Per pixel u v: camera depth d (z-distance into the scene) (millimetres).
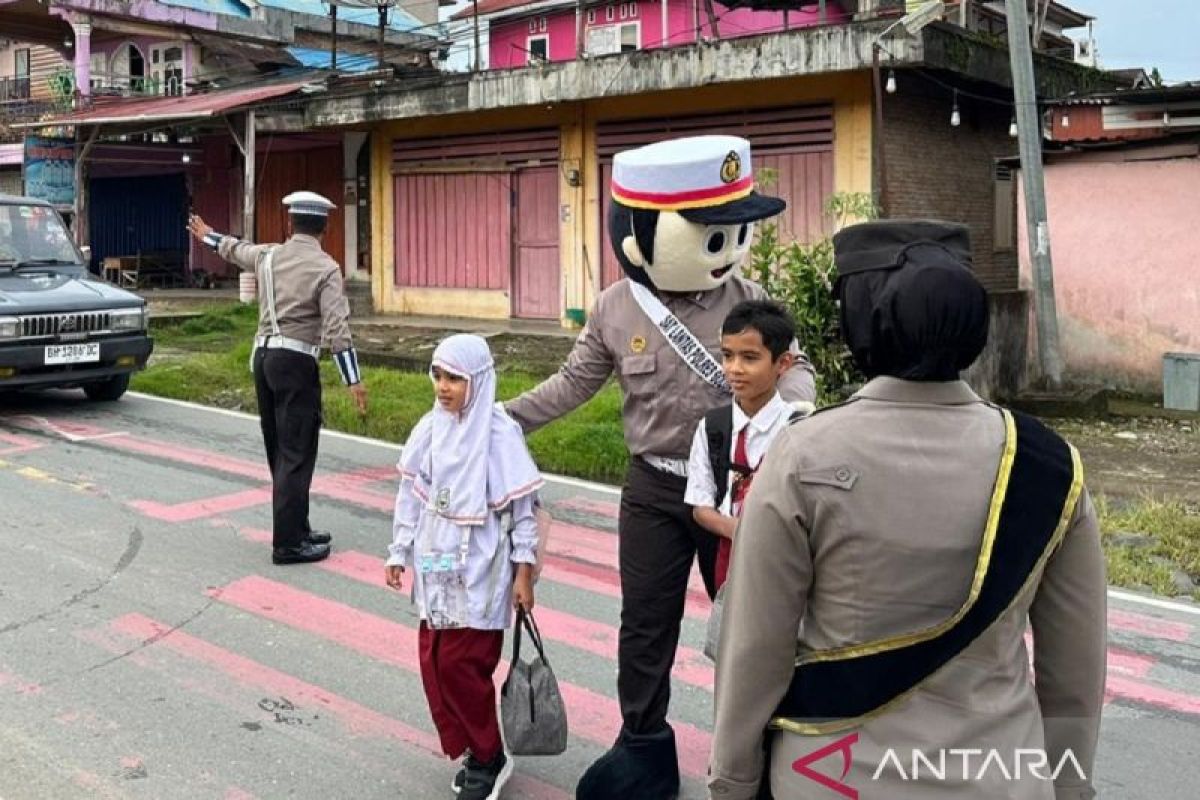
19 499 7332
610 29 24969
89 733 4074
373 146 19016
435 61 27484
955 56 13086
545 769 3906
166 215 25562
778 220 14445
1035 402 11156
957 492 1848
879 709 1870
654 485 3510
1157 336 12016
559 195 16750
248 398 11141
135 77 24594
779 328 3184
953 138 15031
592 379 3672
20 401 10969
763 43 13234
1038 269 11531
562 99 15047
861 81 13672
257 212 23344
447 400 3576
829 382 9016
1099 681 1960
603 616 5434
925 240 1993
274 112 18578
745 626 1951
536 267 17281
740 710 1975
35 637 4988
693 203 3357
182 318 16656
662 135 15516
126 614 5301
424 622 3568
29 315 9711
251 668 4699
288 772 3824
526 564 3561
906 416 1900
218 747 3990
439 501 3551
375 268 19219
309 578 5871
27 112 24172
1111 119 11852
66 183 22188
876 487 1854
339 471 8352
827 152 14094
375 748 4020
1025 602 1871
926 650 1846
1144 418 11000
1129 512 7270
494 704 3623
